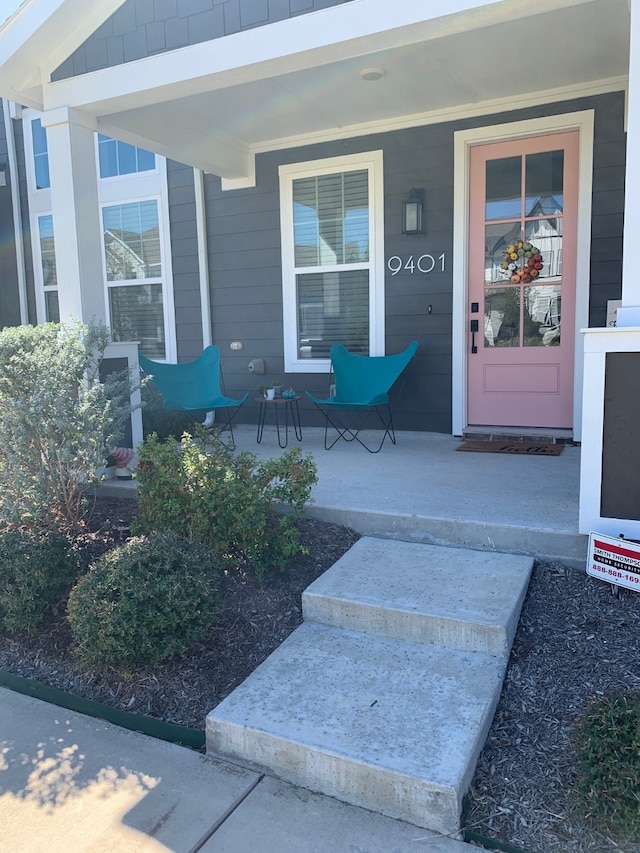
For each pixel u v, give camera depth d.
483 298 5.18
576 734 1.95
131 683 2.49
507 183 5.00
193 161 5.32
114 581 2.52
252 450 5.02
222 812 1.91
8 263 7.40
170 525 3.14
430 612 2.49
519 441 5.05
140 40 3.73
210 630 2.67
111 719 2.40
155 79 3.70
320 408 5.62
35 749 2.23
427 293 5.32
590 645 2.38
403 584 2.73
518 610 2.56
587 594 2.65
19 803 1.97
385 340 5.52
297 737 2.03
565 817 1.78
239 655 2.57
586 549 2.83
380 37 3.13
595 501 2.76
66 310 4.20
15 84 4.15
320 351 5.89
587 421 2.71
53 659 2.71
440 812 1.82
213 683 2.44
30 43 3.90
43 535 3.05
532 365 5.09
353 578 2.81
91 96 3.92
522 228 4.99
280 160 5.77
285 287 5.91
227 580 2.97
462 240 5.12
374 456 4.64
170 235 6.38
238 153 5.79
